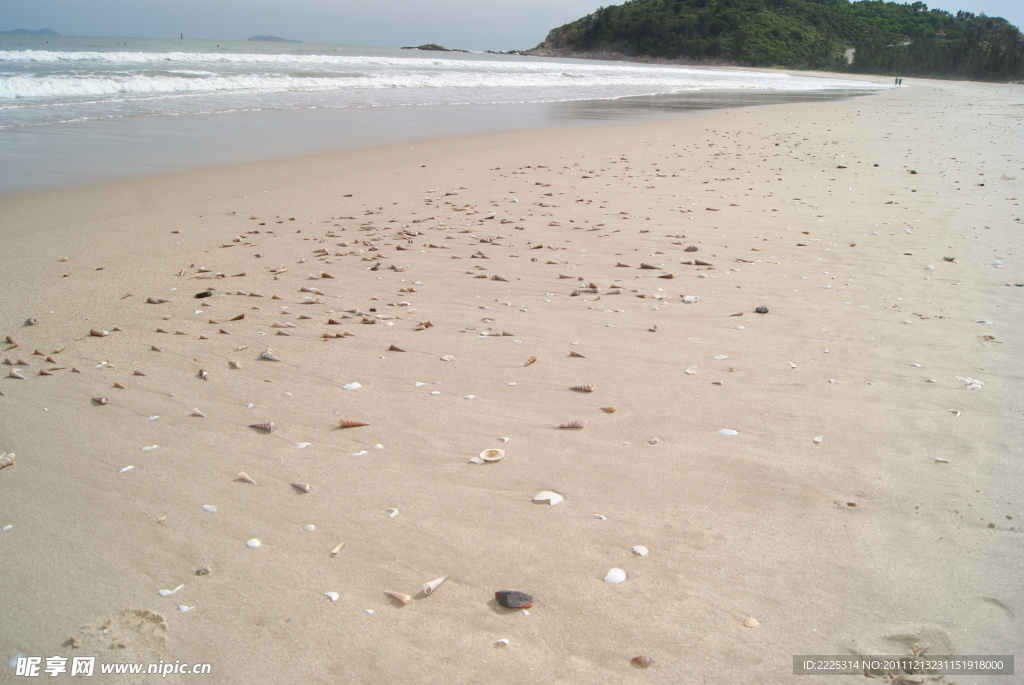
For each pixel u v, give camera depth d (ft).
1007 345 15.51
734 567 8.66
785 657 7.32
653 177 37.86
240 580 8.45
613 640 7.55
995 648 7.40
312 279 20.25
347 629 7.70
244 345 15.58
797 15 395.75
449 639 7.57
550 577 8.51
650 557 8.85
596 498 10.10
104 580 8.45
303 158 40.50
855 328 16.69
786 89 153.89
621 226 26.96
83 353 15.01
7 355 14.84
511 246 24.03
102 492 10.19
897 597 8.14
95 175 33.50
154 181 33.09
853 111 88.28
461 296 19.06
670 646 7.47
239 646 7.46
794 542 9.11
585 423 12.21
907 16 420.77
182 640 7.54
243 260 22.03
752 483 10.44
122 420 12.28
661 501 10.02
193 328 16.52
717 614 7.92
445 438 11.79
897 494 10.11
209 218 27.22
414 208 29.66
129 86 68.59
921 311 17.79
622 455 11.25
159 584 8.38
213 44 226.99
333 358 14.97
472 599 8.16
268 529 9.42
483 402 13.07
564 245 24.22
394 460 11.13
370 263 21.89
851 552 8.90
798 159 44.86
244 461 11.07
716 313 17.83
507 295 19.16
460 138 50.88
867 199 32.19
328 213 28.53
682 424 12.21
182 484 10.42
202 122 52.26
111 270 20.71
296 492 10.27
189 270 20.85
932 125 68.69
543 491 10.27
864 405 12.82
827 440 11.62
